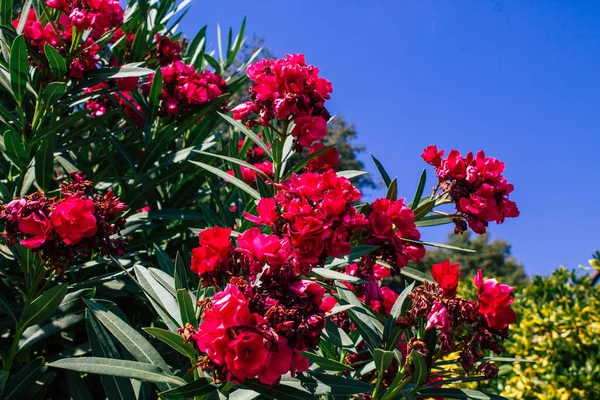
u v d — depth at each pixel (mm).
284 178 2730
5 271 2945
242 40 4605
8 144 2754
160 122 3723
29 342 2514
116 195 3834
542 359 5793
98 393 2996
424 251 2494
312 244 1957
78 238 2055
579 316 5836
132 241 3395
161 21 4109
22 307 2682
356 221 2018
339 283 2572
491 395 2195
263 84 2586
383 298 2748
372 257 2400
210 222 3094
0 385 2258
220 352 1551
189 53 4441
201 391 1777
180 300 1832
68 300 2602
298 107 2551
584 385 5449
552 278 6848
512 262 27281
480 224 2576
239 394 2059
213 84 3699
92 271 3291
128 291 3100
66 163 3316
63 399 2988
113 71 3051
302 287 1738
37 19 3180
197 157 3529
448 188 2617
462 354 2102
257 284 1787
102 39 3049
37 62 2996
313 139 2549
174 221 4156
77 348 2891
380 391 2449
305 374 2070
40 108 2941
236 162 2705
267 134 3016
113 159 3381
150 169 3480
